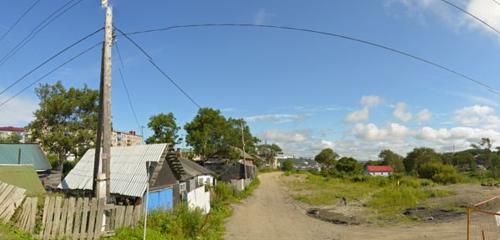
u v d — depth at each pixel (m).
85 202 13.45
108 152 14.35
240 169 56.53
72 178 23.14
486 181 62.50
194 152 56.47
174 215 18.06
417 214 28.12
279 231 21.97
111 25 14.39
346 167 90.31
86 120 48.12
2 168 21.22
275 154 153.75
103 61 14.35
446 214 27.80
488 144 97.94
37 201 12.80
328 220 26.61
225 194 35.81
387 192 41.22
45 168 32.22
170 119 51.31
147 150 21.86
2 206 13.02
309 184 65.25
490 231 20.53
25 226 12.53
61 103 47.25
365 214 29.31
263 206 35.44
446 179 62.84
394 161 121.69
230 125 59.16
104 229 14.16
